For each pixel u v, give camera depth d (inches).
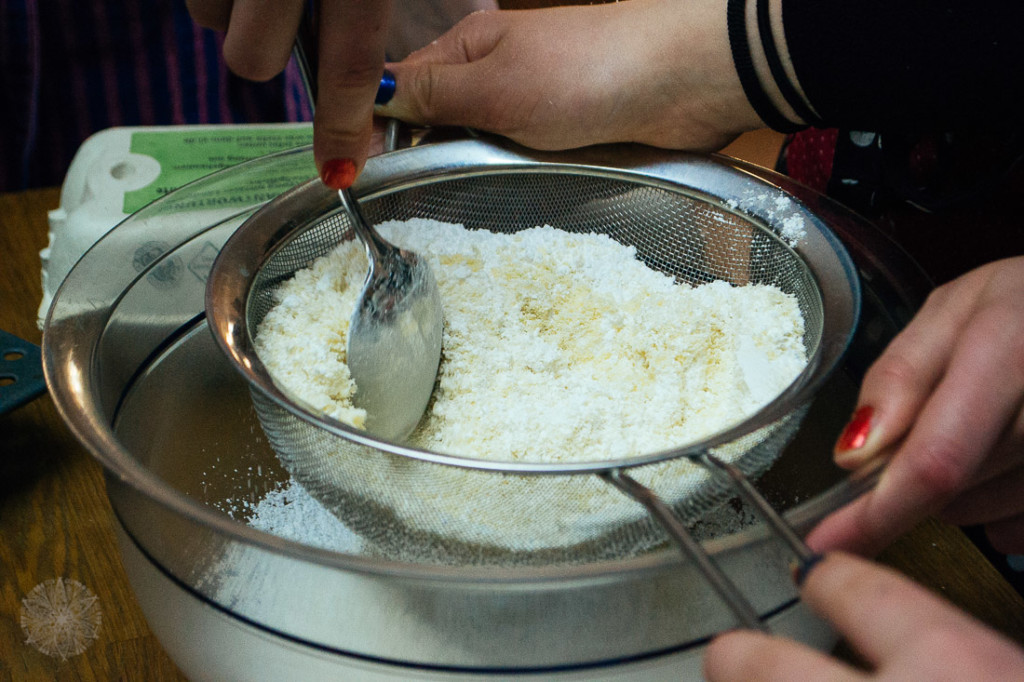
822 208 22.6
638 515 16.3
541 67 23.8
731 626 14.0
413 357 19.6
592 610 13.1
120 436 19.1
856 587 9.4
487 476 15.1
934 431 13.2
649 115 24.8
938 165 25.8
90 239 26.3
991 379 13.5
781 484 21.0
